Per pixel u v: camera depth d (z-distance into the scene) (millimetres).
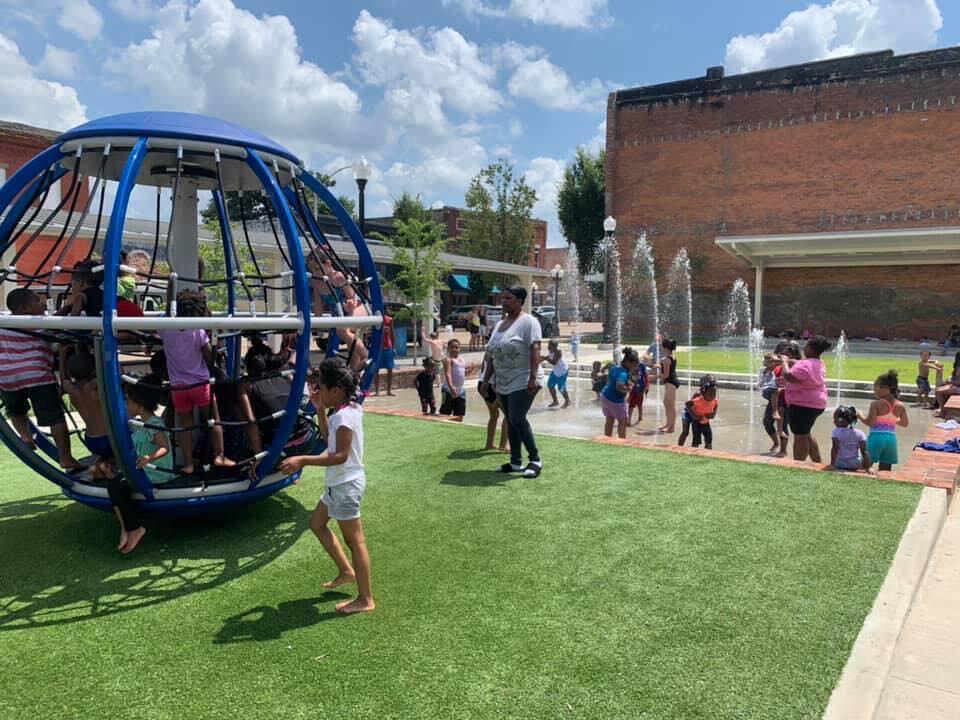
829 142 27062
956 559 4586
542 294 54656
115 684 2852
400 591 3738
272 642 3191
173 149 4137
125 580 3891
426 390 11102
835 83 26781
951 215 25078
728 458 6594
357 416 3525
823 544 4414
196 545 4426
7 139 20453
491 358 6090
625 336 31141
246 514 5043
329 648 3139
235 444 4676
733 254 25875
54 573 3984
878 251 24562
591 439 7504
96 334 4008
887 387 6863
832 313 27203
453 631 3303
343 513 3439
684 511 5051
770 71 27922
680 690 2838
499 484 5750
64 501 5355
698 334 30062
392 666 2992
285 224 4082
